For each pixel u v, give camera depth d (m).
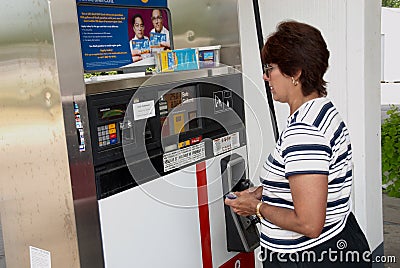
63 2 1.56
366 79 2.65
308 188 1.55
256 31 2.51
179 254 2.06
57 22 1.55
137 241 1.86
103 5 1.85
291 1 2.65
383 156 4.34
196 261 2.15
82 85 1.63
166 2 2.17
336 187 1.66
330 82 2.71
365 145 2.73
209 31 2.39
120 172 1.78
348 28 2.59
